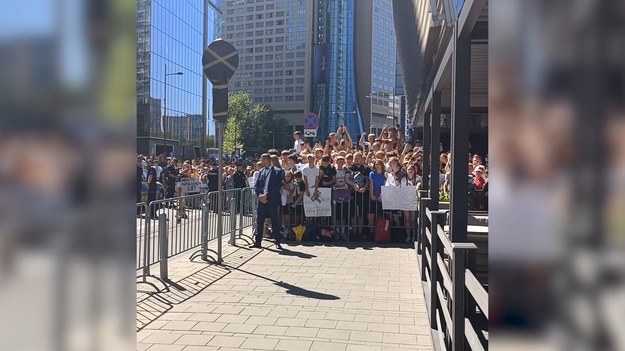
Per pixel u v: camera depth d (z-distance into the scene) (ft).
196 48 257.96
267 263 26.71
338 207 34.30
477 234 16.79
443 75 17.79
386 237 33.24
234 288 21.50
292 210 34.55
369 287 21.74
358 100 437.58
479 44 14.97
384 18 460.14
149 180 53.42
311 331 16.21
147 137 191.21
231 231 32.27
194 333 16.01
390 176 33.71
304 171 34.22
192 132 250.37
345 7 428.97
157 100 201.57
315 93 430.61
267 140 312.91
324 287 21.72
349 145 48.01
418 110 38.32
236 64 26.32
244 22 510.58
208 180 55.36
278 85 495.00
